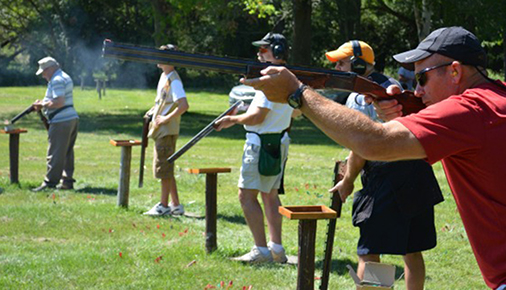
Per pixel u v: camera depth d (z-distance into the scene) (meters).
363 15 40.97
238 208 8.86
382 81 4.61
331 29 38.97
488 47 36.91
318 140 18.95
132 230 7.35
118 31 47.38
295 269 6.02
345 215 8.54
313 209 4.01
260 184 6.06
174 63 2.47
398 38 42.12
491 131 2.35
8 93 36.62
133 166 12.74
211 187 6.33
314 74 2.76
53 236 7.02
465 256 6.71
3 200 8.95
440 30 2.58
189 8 26.03
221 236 7.28
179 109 8.05
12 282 5.36
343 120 2.34
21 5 47.44
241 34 40.94
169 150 8.19
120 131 20.22
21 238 6.91
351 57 4.66
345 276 5.89
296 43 25.23
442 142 2.31
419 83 2.62
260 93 5.84
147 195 9.68
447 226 7.84
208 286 5.38
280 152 5.99
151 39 47.19
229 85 45.66
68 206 8.44
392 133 2.31
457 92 2.55
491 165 2.37
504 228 2.44
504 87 2.48
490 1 22.11
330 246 4.66
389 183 4.32
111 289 5.32
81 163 13.12
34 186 10.15
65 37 46.78
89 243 6.73
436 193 4.43
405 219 4.31
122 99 35.28
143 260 6.11
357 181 11.41
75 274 5.64
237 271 5.90
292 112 6.00
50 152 9.93
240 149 16.06
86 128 20.98
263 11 21.38
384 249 4.29
